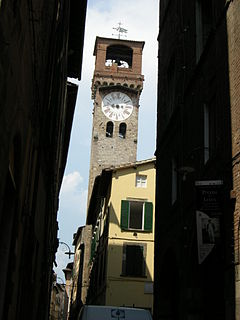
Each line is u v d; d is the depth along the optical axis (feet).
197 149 48.19
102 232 125.29
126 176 115.03
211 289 43.65
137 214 112.57
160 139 67.21
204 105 47.62
